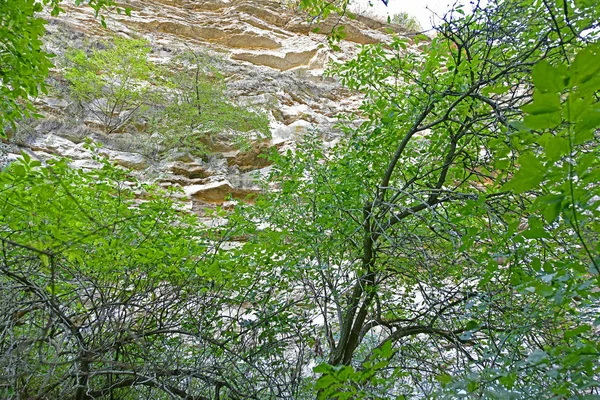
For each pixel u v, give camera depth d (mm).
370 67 5262
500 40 4305
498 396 1735
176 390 3211
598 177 1442
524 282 2158
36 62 4809
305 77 21078
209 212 5031
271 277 4375
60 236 2781
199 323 3396
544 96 1262
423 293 3674
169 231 4441
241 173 14570
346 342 4438
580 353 1717
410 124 4754
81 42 17047
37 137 12383
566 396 1712
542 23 3877
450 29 4250
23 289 3133
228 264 4195
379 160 5117
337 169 4875
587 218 1788
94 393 3424
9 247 3088
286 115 17578
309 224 4781
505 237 2330
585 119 1273
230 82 18703
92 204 4133
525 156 1465
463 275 3650
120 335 3395
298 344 3891
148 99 15992
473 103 4004
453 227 3307
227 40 22531
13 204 3072
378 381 2172
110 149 13547
